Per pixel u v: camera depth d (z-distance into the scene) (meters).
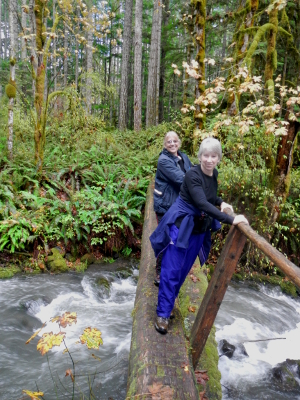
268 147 6.57
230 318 5.46
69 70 30.39
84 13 8.16
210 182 2.47
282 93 5.92
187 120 9.61
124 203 7.54
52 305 5.40
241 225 2.08
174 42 23.20
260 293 6.68
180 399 2.08
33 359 4.04
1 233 6.62
